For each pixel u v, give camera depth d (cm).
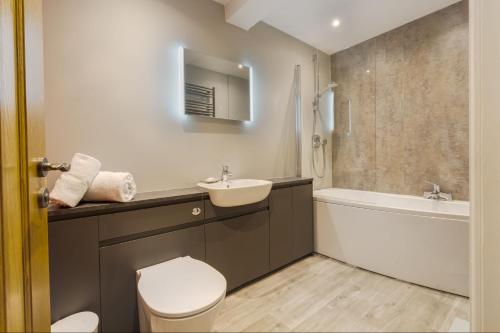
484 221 101
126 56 170
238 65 233
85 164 132
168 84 190
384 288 194
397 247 206
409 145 268
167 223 155
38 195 81
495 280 102
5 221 63
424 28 252
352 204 234
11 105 67
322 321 156
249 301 179
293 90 288
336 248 248
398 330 147
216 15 218
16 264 68
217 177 221
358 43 306
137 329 142
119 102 168
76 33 151
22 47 72
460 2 229
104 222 131
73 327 112
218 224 181
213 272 136
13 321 65
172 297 112
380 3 230
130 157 173
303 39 296
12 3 68
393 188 281
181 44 196
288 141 283
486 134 100
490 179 100
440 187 247
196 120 207
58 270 118
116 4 166
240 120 235
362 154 308
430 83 251
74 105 151
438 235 187
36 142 80
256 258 205
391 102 280
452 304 171
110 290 133
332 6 233
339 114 330
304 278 212
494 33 98
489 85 99
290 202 237
